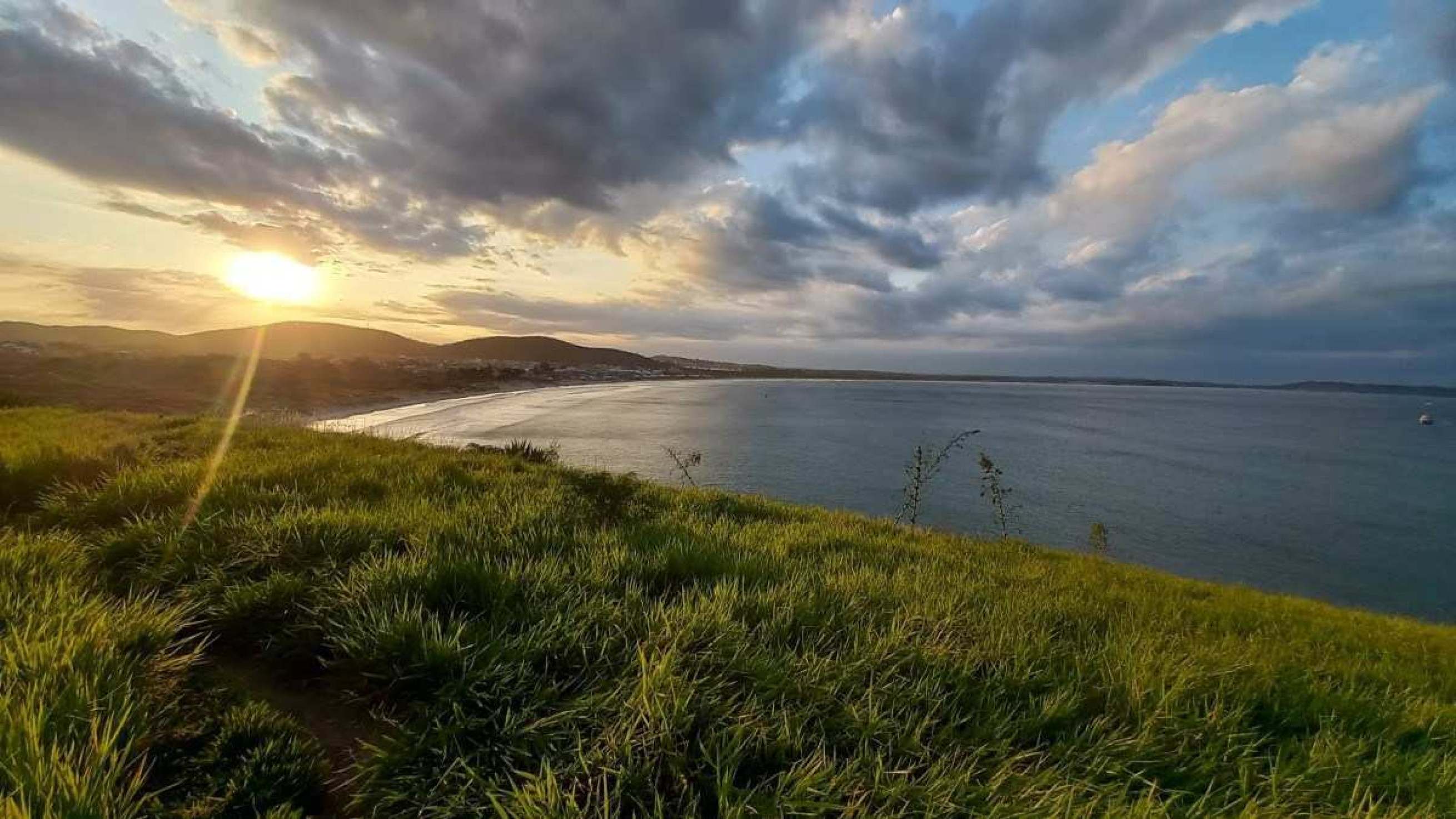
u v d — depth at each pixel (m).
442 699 2.74
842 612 4.10
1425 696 4.52
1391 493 44.50
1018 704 3.21
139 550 4.38
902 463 45.78
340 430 13.08
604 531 5.70
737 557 5.21
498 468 9.30
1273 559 27.64
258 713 2.71
